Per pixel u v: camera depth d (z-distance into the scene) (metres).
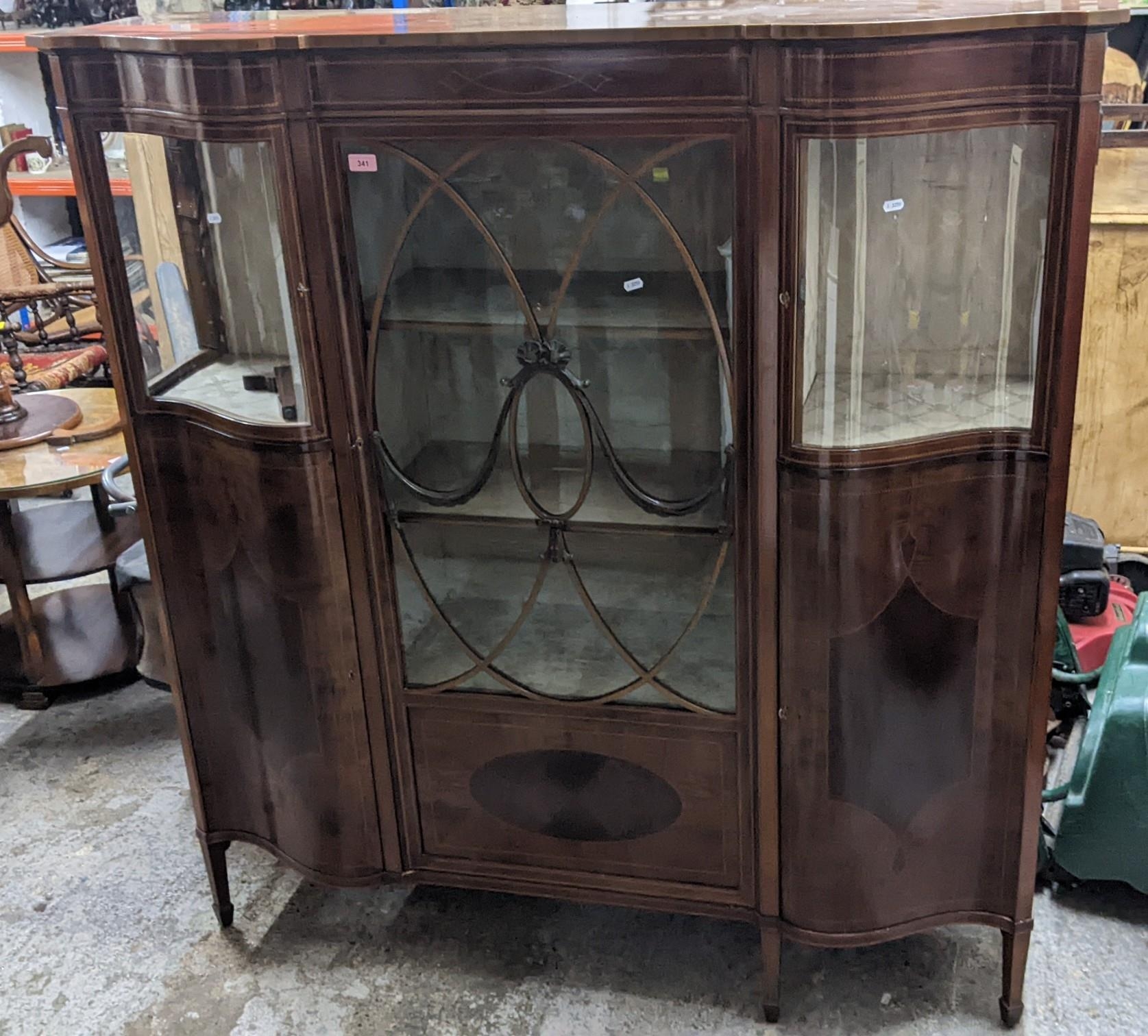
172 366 1.71
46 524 2.91
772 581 1.58
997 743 1.66
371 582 1.73
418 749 1.84
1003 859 1.72
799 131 1.35
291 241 1.54
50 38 1.54
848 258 1.45
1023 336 1.48
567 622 1.73
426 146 1.50
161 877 2.19
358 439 1.65
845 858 1.70
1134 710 1.86
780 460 1.51
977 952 1.94
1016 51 1.33
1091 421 2.79
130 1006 1.90
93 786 2.45
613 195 1.48
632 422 1.60
